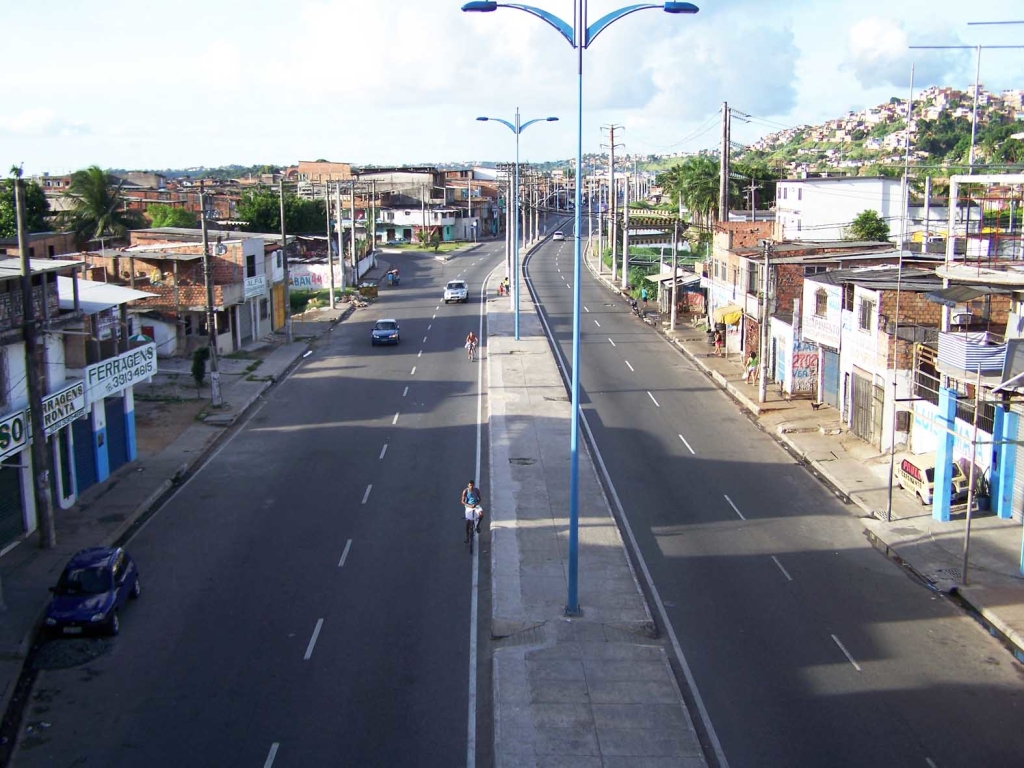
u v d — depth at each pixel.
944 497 27.09
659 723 16.66
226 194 126.50
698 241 104.19
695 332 61.81
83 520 27.59
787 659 19.27
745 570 23.95
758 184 96.62
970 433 28.00
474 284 93.31
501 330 64.12
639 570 23.91
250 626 20.72
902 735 16.42
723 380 46.72
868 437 35.19
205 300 52.47
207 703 17.50
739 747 16.09
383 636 20.22
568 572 22.33
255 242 60.31
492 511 27.98
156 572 23.86
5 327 24.86
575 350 21.58
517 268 63.84
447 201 161.38
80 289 33.09
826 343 39.72
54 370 28.00
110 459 32.16
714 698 17.72
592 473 31.91
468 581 23.16
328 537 26.23
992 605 21.55
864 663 19.08
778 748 16.05
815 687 18.11
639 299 76.94
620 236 119.88
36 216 72.62
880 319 33.84
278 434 37.72
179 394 44.28
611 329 64.69
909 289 33.44
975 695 17.81
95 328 31.17
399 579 23.28
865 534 26.59
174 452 34.75
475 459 33.81
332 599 22.12
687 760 15.53
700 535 26.41
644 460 33.69
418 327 66.44
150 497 29.69
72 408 28.45
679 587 22.88
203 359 44.12
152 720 16.91
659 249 117.38
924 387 30.22
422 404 42.66
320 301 79.38
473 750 16.00
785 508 28.67
